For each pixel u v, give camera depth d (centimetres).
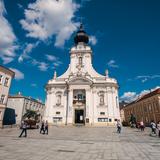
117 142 1656
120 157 991
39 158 943
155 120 5084
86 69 5747
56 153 1088
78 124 4975
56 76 5803
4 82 4100
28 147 1295
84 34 6300
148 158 966
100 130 3438
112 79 5481
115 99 5303
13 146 1330
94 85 5441
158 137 2123
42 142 1599
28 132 2734
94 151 1170
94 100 5312
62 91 5472
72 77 5416
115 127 4556
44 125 2650
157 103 4994
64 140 1784
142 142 1659
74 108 5222
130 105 7344
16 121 6225
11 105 6425
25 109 6594
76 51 5944
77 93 5403
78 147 1334
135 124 4556
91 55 6050
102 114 5162
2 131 2780
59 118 5244
